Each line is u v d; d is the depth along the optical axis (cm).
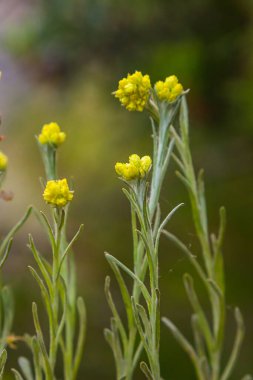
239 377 133
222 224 74
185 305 145
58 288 70
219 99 135
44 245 181
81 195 168
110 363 141
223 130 138
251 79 132
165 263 150
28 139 167
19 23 151
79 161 164
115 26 143
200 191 74
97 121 155
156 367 64
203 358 75
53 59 150
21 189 194
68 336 72
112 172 160
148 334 64
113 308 69
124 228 166
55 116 158
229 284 146
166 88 67
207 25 137
